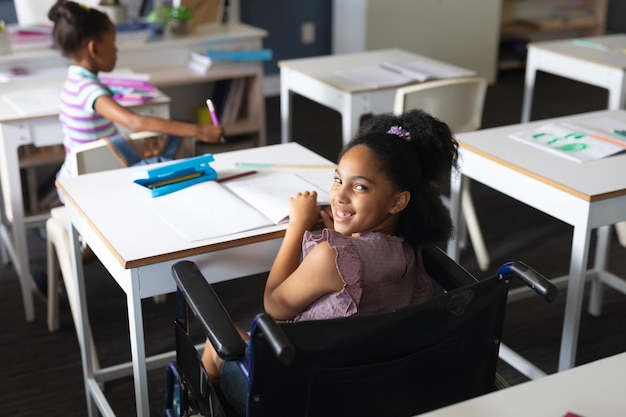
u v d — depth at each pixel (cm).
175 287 167
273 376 123
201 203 185
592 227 197
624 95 343
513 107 536
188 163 201
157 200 188
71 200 189
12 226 299
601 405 116
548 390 119
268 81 569
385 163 152
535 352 256
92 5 385
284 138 360
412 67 337
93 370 226
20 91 301
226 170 209
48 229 246
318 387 128
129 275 161
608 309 282
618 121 254
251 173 207
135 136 233
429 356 136
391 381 133
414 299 164
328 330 124
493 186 224
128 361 252
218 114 404
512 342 262
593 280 273
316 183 200
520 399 117
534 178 207
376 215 155
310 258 152
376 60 353
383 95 309
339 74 326
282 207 183
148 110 293
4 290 299
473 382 145
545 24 620
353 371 129
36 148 327
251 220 176
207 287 146
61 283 289
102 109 258
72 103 263
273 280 164
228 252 171
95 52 267
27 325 274
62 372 247
